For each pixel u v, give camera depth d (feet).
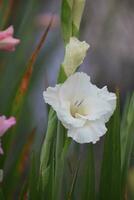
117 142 2.94
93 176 3.01
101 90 2.64
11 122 2.56
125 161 3.04
